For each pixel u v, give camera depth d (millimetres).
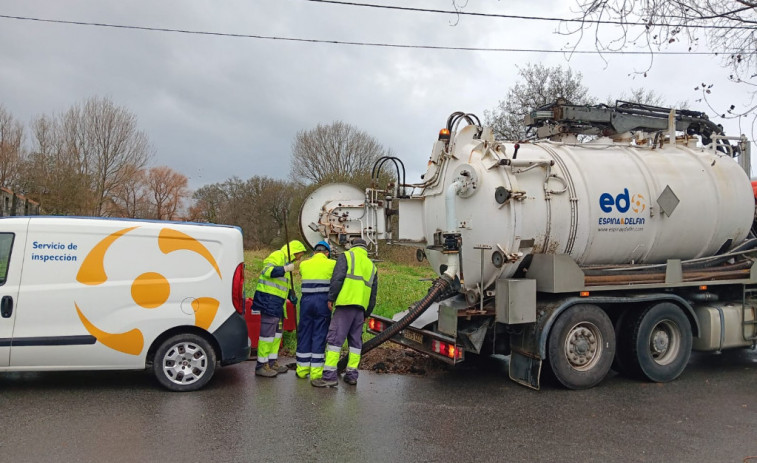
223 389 6156
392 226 8094
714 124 9219
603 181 6863
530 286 6207
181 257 5953
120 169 33656
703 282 7383
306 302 6633
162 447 4484
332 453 4473
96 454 4309
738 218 7699
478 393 6305
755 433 5164
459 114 7105
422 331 6707
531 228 6348
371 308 6707
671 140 7984
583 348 6508
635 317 6945
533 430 5137
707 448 4781
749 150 8680
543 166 6516
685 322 7168
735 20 7227
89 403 5516
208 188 46938
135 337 5766
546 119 8188
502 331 6625
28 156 30141
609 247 6879
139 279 5824
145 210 39000
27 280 5578
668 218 7133
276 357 7156
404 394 6199
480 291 6453
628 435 5062
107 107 33031
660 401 6148
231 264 6121
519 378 6426
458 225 6719
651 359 6910
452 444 4742
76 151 31484
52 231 5676
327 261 6805
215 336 6008
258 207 40031
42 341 5551
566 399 6137
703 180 7504
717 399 6258
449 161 7062
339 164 40562
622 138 8016
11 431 4734
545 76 25609
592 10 6996
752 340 7824
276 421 5172
